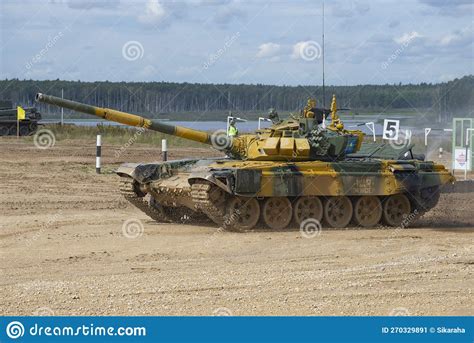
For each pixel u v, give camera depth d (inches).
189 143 3260.3
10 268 1000.9
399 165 1443.2
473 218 1606.8
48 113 6254.9
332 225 1419.8
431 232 1382.9
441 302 865.5
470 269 1039.0
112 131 3676.2
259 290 900.0
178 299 852.6
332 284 938.1
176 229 1350.9
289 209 1380.4
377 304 852.0
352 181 1395.2
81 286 903.1
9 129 3730.3
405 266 1051.3
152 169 1439.5
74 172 2183.8
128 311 804.6
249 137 1428.4
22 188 1857.8
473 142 2399.1
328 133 1419.8
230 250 1151.6
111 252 1117.7
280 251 1151.6
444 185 1521.9
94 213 1530.5
